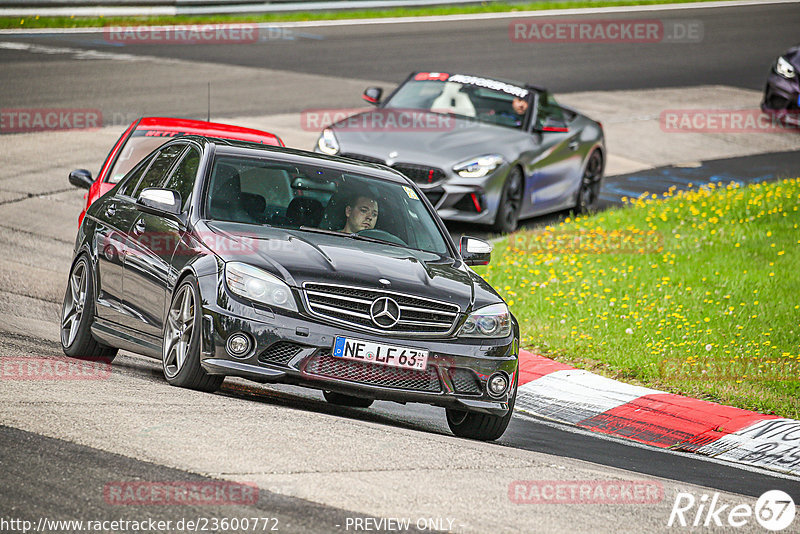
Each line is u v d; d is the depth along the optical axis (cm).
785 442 2864
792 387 3312
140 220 2877
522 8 12750
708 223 5462
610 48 11100
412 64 9431
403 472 2039
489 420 2622
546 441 2748
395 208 2911
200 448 2031
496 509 1889
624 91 9238
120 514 1689
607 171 6944
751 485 2509
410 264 2652
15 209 5103
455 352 2520
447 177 5025
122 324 2844
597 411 3109
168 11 10569
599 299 4131
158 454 1977
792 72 8238
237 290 2448
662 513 2014
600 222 5503
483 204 5084
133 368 2944
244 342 2425
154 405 2309
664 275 4494
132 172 3212
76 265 3103
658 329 3791
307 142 6550
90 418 2159
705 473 2584
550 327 3812
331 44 10200
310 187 2855
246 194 2780
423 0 12269
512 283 4356
